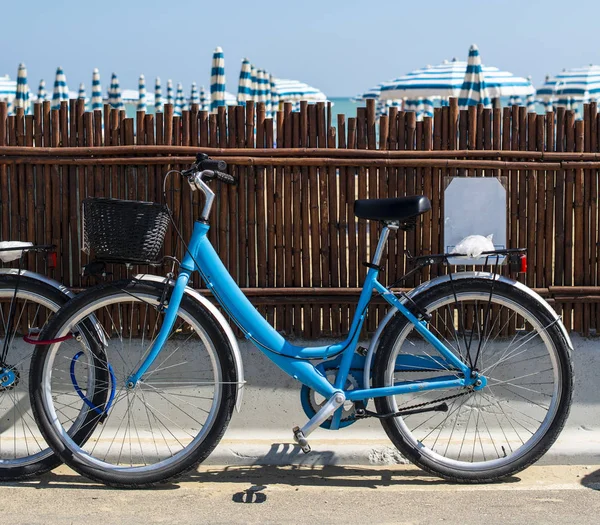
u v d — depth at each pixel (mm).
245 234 4078
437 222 4055
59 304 3709
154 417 4023
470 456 3848
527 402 4027
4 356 3715
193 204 4047
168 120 4016
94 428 3623
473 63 11242
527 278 4102
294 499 3406
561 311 4098
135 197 4059
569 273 4090
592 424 3988
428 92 16516
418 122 4031
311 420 3451
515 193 4055
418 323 3578
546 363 4031
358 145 4027
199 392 4020
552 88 20641
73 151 4016
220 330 3516
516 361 4035
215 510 3285
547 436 3572
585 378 4012
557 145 4043
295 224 4059
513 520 3166
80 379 4043
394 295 3604
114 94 21094
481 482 3570
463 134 4023
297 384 4012
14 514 3227
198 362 4035
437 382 3553
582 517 3193
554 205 4062
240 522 3156
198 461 3502
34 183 4070
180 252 4062
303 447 3479
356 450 3816
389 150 4023
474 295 3592
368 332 4105
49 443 3523
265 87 22188
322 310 4137
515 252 3586
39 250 3930
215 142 4035
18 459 3625
